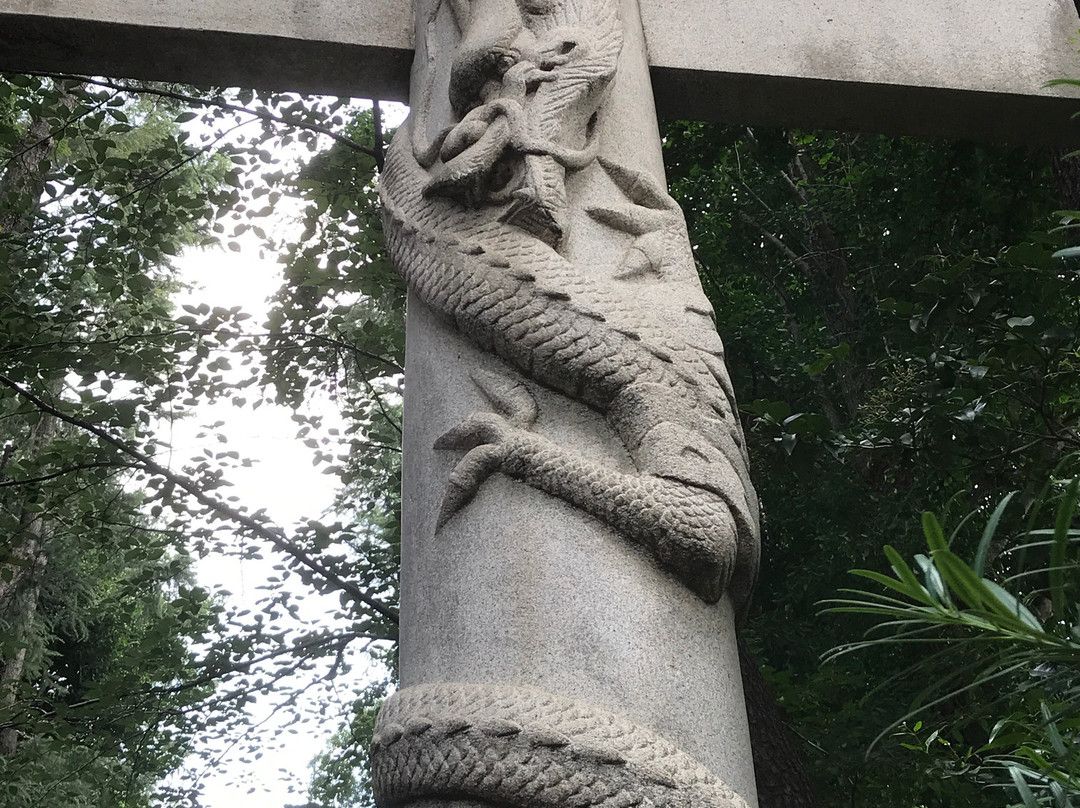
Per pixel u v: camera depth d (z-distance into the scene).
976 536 6.61
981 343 5.58
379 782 2.39
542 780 2.21
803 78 3.98
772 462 5.73
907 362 6.37
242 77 4.00
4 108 8.07
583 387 2.84
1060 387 5.25
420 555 2.73
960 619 1.78
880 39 4.09
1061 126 4.20
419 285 3.10
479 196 3.18
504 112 3.23
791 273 11.30
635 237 3.21
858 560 7.88
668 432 2.74
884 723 6.34
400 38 3.89
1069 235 5.88
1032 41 4.16
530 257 3.02
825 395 9.91
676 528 2.58
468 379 2.93
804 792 4.94
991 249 6.74
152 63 3.96
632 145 3.43
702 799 2.22
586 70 3.34
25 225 8.69
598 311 2.89
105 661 14.28
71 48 3.89
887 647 7.32
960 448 5.73
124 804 9.62
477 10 3.55
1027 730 2.42
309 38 3.85
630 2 3.92
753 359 10.02
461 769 2.26
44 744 9.39
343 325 9.12
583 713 2.30
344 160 7.66
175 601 7.79
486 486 2.71
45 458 7.55
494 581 2.55
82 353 7.50
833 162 10.09
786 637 7.91
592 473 2.64
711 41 3.99
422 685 2.47
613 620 2.47
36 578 12.41
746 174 10.72
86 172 7.34
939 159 6.92
